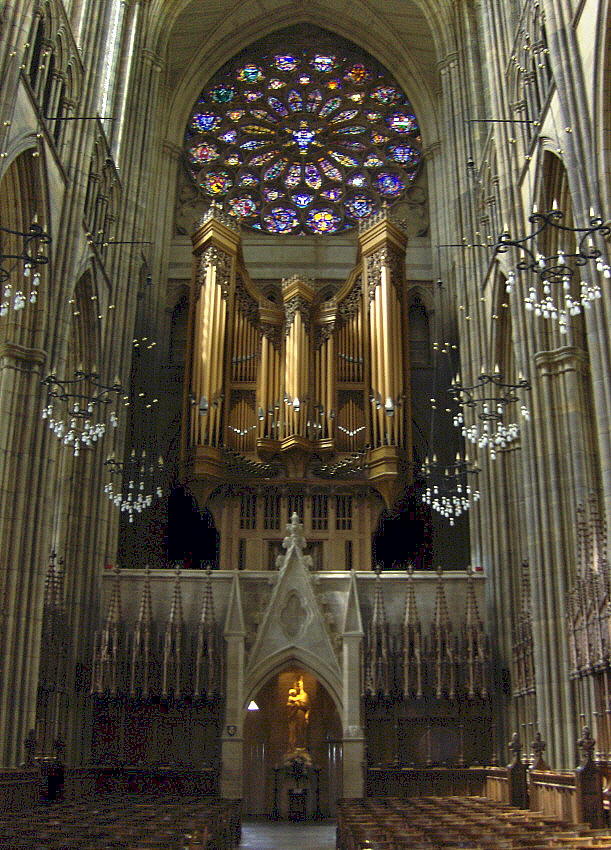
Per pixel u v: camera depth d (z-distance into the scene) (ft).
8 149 69.00
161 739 93.20
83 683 91.97
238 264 118.32
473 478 102.99
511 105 90.02
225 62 143.33
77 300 94.17
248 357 114.52
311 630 93.71
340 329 116.47
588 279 61.52
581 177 65.72
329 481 109.70
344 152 140.46
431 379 124.06
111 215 103.71
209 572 96.68
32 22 73.77
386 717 93.91
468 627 93.50
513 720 89.81
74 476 96.12
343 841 53.98
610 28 63.05
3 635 73.20
